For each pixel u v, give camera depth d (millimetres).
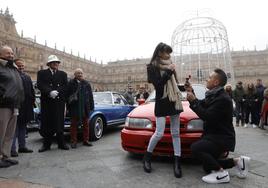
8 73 4758
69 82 6445
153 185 3703
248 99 10711
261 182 3820
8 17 56875
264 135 8180
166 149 4660
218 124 3955
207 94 4168
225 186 3658
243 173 3969
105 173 4246
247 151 5793
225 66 16031
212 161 3846
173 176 4094
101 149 6121
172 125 4246
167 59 4223
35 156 5434
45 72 6008
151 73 4180
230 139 3953
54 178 4004
